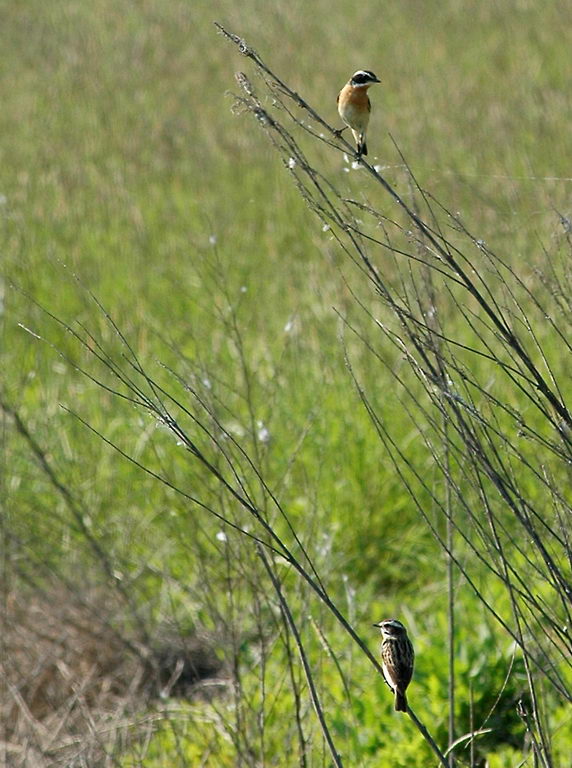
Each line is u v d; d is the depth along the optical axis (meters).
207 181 26.50
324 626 10.79
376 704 9.75
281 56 38.09
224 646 9.63
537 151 24.02
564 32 38.44
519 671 9.62
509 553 9.09
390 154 25.45
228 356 15.62
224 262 20.09
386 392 14.16
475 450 5.99
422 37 39.75
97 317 18.02
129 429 14.37
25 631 11.38
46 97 35.12
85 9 47.53
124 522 12.79
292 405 13.86
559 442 8.30
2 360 16.00
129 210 24.25
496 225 15.72
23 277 19.19
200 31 43.06
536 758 6.25
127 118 32.16
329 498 12.81
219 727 9.69
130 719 10.06
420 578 12.28
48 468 11.72
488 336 14.60
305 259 19.81
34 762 9.30
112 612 11.63
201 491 12.62
